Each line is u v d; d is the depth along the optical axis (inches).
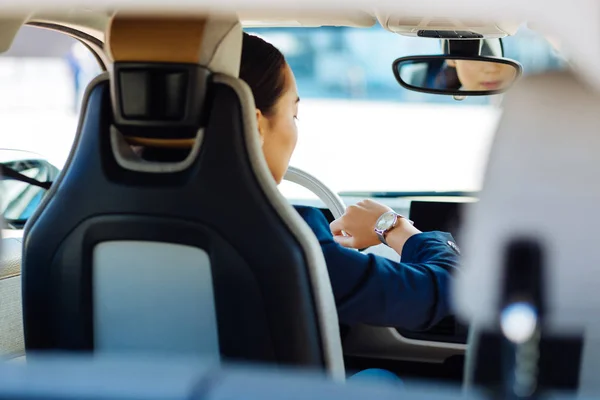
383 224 87.4
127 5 41.3
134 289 67.2
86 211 65.9
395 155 252.2
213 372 37.3
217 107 62.2
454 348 101.3
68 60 409.1
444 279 76.0
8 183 117.1
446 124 301.3
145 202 64.1
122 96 62.7
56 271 68.2
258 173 62.4
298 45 530.3
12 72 458.3
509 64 99.6
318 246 63.9
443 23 62.6
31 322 70.6
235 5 40.4
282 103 77.5
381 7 39.7
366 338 102.2
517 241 37.8
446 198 131.2
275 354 64.4
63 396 35.4
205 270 64.8
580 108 40.9
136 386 35.7
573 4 38.0
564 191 40.6
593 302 40.7
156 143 66.2
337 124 351.9
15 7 42.1
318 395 35.1
